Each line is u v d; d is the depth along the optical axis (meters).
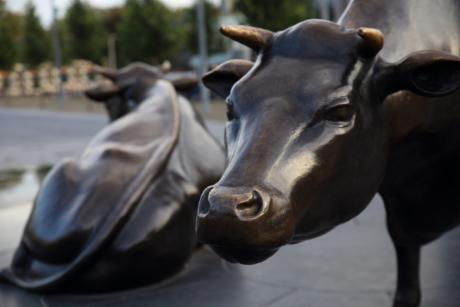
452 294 3.98
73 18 52.09
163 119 4.88
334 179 2.09
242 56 24.73
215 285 4.36
